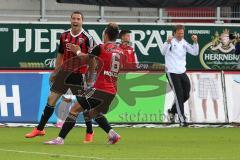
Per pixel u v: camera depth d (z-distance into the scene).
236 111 43.59
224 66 57.09
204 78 43.47
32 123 40.84
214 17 57.94
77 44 30.59
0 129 39.03
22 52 54.69
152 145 29.98
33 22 54.72
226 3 54.50
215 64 57.00
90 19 57.22
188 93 42.50
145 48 55.53
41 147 28.44
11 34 54.53
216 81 43.62
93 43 30.91
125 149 27.83
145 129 40.31
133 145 29.84
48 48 54.91
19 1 56.19
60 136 29.70
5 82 40.88
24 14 56.28
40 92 41.22
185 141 32.41
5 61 54.50
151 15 58.47
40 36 54.81
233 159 24.41
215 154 26.20
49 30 54.91
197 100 43.19
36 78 41.28
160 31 55.72
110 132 29.97
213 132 38.53
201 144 30.78
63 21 56.28
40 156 24.78
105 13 57.78
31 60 54.84
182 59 42.22
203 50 56.75
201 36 56.66
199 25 56.53
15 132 37.06
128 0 53.84
